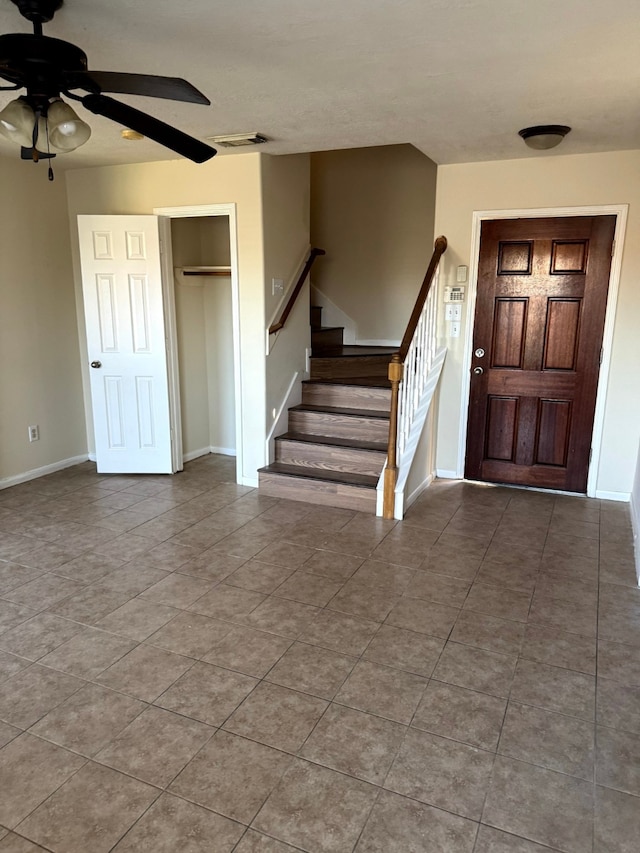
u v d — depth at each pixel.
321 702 2.11
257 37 2.13
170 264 4.50
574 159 3.87
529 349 4.23
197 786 1.75
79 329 4.90
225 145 3.74
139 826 1.62
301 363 4.77
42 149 2.02
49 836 1.59
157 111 3.04
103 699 2.12
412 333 3.75
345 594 2.86
